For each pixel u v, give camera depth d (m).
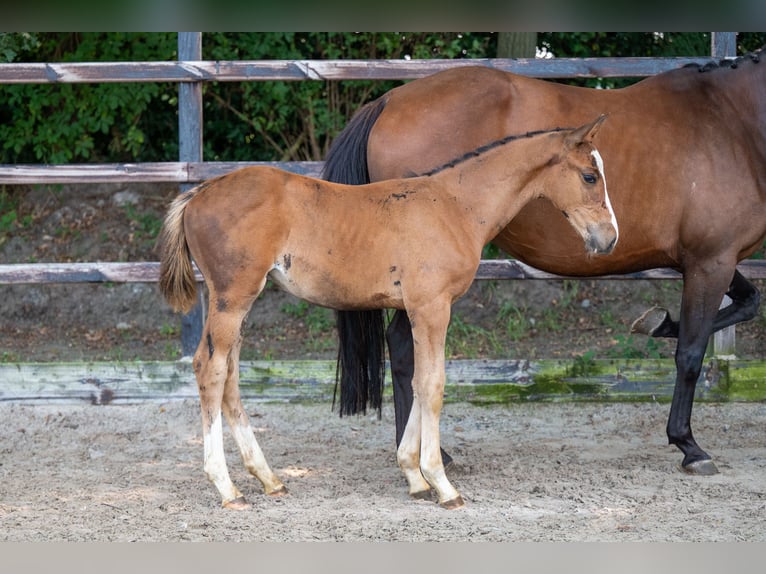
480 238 4.52
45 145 10.00
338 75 6.48
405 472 4.69
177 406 6.58
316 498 4.68
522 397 6.74
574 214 4.48
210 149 10.41
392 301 4.44
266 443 5.93
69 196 10.20
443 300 4.38
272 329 9.02
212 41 9.38
